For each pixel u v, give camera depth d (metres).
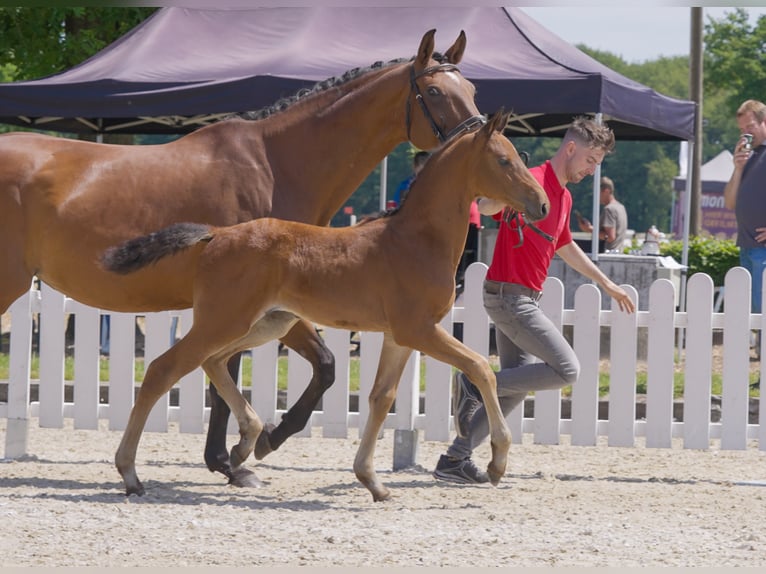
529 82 15.06
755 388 16.03
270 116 10.28
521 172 8.98
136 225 9.81
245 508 9.22
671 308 11.67
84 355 12.23
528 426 11.98
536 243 10.35
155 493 9.78
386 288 9.12
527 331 10.36
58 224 9.80
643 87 17.27
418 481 10.94
